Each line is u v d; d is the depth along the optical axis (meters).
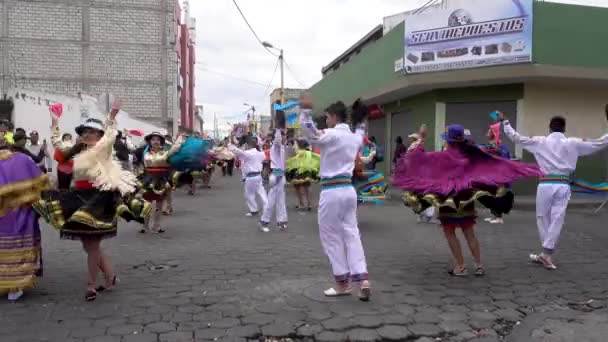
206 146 8.75
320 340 3.77
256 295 4.82
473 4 12.66
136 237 7.79
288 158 11.41
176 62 27.03
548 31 12.21
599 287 5.16
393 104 17.72
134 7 26.23
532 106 13.44
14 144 5.04
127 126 21.81
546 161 5.90
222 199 13.45
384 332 3.92
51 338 3.78
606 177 13.85
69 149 4.76
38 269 4.95
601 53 12.53
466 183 5.36
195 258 6.35
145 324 4.08
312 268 5.84
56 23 25.41
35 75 25.36
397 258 6.39
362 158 6.98
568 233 8.12
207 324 4.08
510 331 4.03
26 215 4.71
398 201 12.55
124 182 4.76
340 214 4.63
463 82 13.38
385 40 15.49
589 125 13.80
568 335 3.91
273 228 8.73
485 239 7.62
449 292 4.96
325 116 5.04
